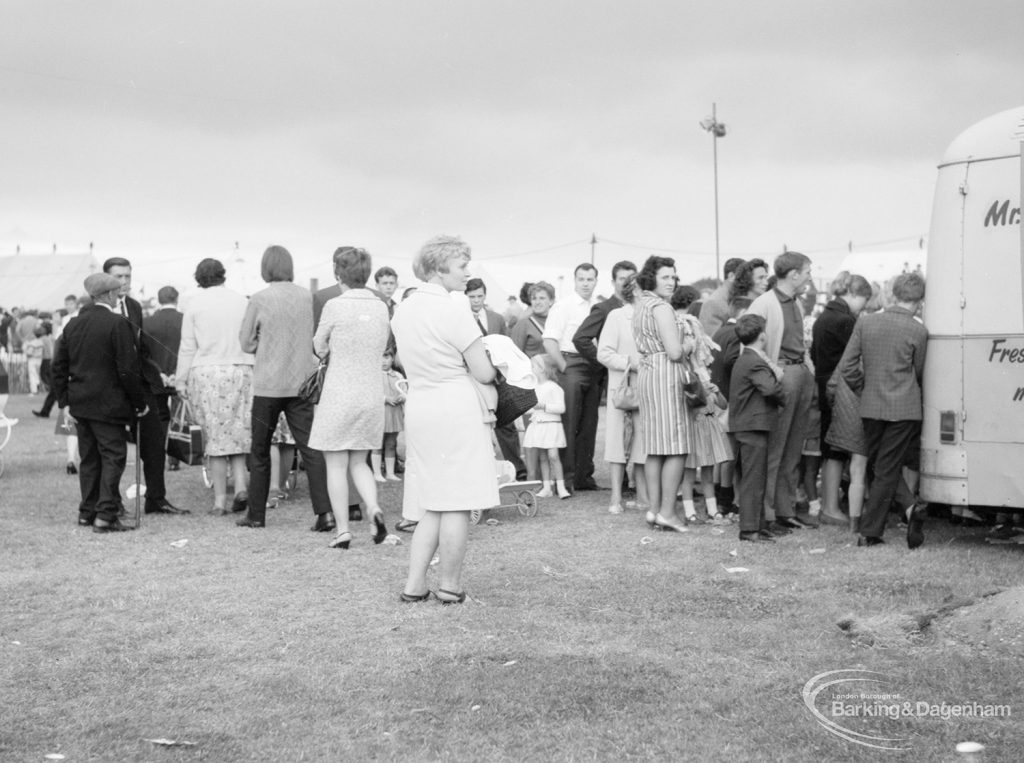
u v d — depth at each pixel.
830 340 9.90
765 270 10.23
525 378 6.75
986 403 8.14
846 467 10.41
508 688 5.21
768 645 5.88
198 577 7.65
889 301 8.68
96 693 5.28
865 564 7.90
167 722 4.89
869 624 6.12
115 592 7.23
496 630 6.21
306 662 5.69
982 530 9.35
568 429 11.59
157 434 10.45
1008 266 8.09
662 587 7.21
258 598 7.02
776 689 5.19
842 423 9.16
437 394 6.67
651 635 6.08
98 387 9.40
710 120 20.61
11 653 5.91
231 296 10.48
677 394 9.13
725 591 7.11
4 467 14.31
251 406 10.40
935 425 8.32
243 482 10.55
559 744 4.59
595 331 11.14
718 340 10.22
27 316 30.80
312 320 9.64
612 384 10.28
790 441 9.41
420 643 5.97
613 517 10.04
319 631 6.25
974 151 8.22
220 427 10.33
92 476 9.86
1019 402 8.03
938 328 8.32
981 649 5.78
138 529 9.59
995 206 8.12
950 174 8.30
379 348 8.52
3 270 38.41
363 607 6.76
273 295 9.48
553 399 11.14
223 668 5.63
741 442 8.87
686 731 4.71
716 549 8.51
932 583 7.19
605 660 5.61
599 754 4.49
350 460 8.69
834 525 9.54
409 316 6.68
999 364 8.09
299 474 13.42
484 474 6.73
